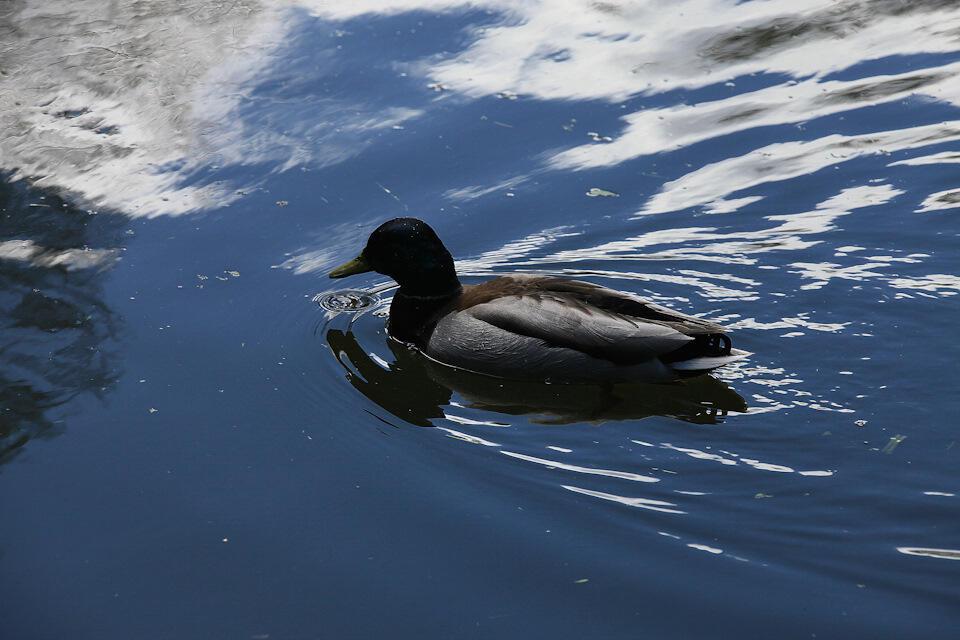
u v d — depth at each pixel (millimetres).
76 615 8414
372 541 9039
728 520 8969
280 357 11867
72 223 14438
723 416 10289
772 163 14750
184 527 9320
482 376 11555
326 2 19578
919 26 17672
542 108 16359
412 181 14906
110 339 12125
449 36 18359
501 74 17250
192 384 11375
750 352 11148
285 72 17562
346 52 18016
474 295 11922
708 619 8008
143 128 16438
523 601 8297
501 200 14414
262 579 8688
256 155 15625
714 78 16828
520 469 9789
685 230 13562
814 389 10570
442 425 10594
